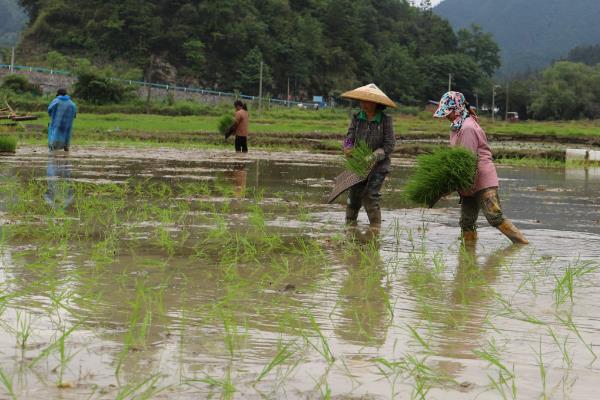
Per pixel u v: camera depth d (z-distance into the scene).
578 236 6.96
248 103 92.25
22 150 18.73
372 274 4.83
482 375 2.80
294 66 121.12
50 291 3.98
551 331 3.46
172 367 2.78
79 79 70.00
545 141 40.97
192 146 25.23
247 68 113.75
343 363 2.89
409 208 9.17
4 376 2.60
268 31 124.75
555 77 150.12
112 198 8.90
